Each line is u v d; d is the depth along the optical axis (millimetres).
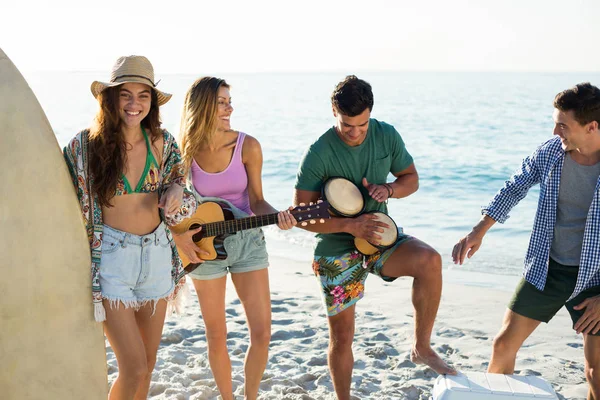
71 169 3531
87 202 3512
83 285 3461
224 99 4223
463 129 32094
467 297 7715
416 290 4176
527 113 40625
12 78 3307
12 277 3311
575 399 4938
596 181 3840
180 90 87188
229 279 8188
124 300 3555
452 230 12062
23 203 3305
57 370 3443
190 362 5355
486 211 4230
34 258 3346
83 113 44312
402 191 4391
